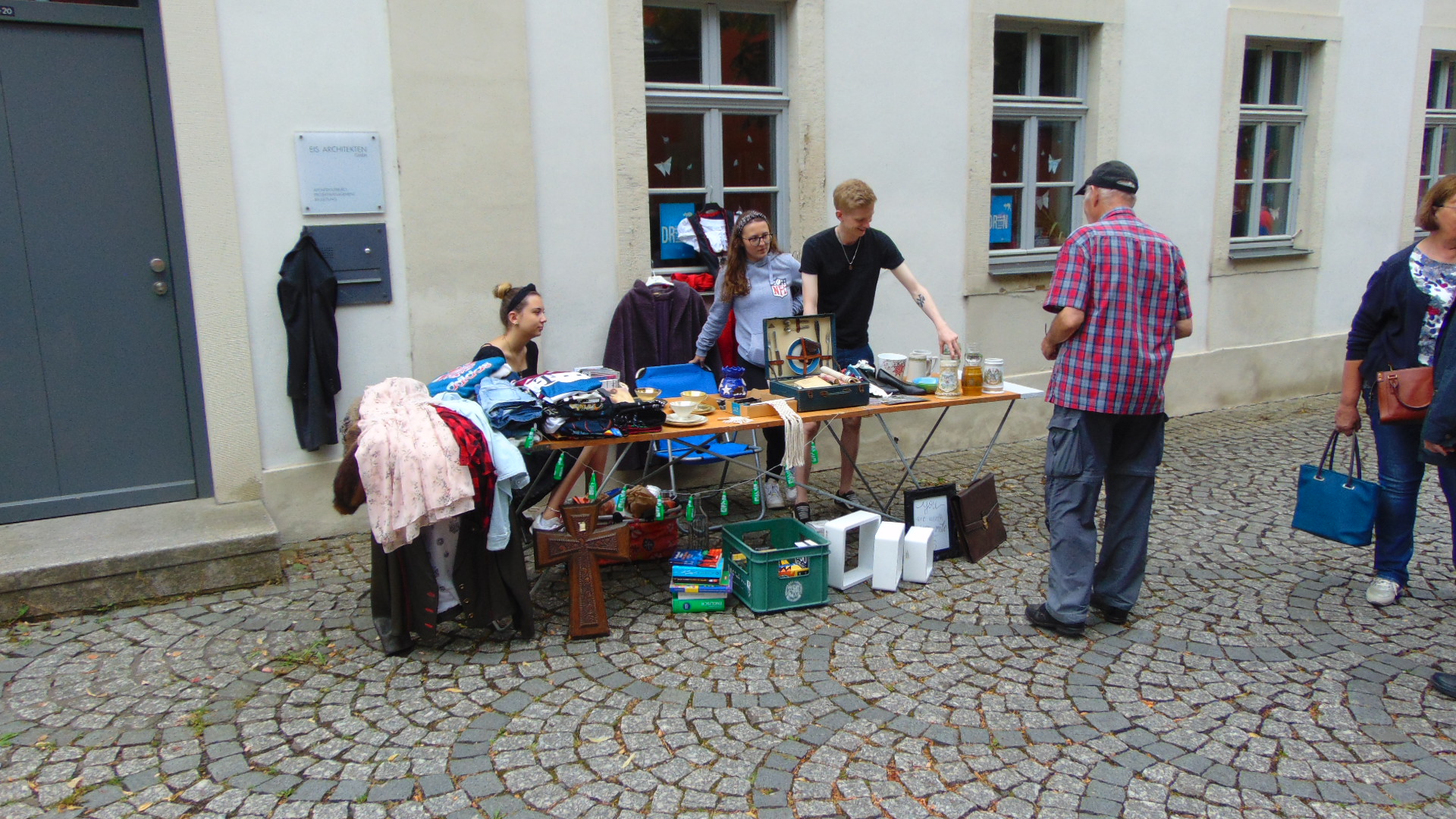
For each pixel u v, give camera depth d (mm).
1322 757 2795
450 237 4770
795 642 3572
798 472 5016
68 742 2887
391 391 3527
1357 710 3059
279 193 4426
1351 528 3820
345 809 2562
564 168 5047
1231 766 2752
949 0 5988
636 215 5270
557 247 5094
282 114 4383
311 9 4375
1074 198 6980
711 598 3830
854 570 4172
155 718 3023
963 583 4152
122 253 4258
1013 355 6684
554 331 5152
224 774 2727
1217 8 7070
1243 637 3600
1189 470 5965
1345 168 8148
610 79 5086
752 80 5719
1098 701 3127
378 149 4566
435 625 3424
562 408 3658
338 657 3438
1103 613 3795
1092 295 3359
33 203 4074
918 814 2529
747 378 4973
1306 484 3984
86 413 4273
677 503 4785
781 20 5668
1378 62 8078
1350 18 7812
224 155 4281
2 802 2588
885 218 6012
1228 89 7238
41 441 4203
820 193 5758
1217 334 7684
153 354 4367
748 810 2551
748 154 5773
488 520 3395
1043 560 4418
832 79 5691
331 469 4664
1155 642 3561
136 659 3406
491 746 2867
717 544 4574
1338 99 7957
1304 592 4027
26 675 3279
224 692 3188
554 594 4016
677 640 3592
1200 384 7629
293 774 2732
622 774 2721
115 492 4371
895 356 4707
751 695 3172
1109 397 3357
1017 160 6699
